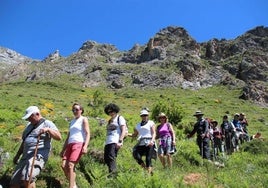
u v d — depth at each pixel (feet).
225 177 38.52
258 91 312.29
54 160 32.53
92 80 412.77
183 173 40.09
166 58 460.14
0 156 33.42
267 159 50.03
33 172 24.67
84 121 29.17
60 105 185.37
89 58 515.91
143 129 36.94
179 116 113.09
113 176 31.22
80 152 28.48
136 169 36.09
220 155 52.49
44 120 26.20
